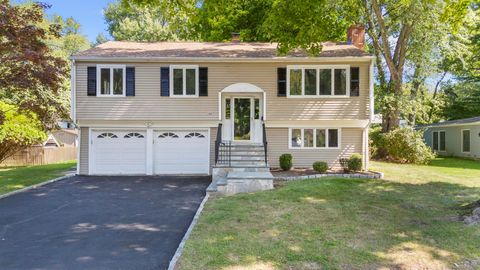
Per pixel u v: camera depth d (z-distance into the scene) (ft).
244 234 22.16
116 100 53.67
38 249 21.22
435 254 18.56
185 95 54.29
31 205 33.42
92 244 22.13
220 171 45.39
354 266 17.34
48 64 44.19
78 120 53.31
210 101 54.44
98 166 54.90
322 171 50.72
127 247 21.54
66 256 20.03
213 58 53.42
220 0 37.91
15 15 42.50
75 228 25.76
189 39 99.45
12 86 43.27
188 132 55.52
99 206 32.96
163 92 54.08
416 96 73.26
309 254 18.69
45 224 26.81
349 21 72.54
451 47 67.92
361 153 55.11
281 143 55.52
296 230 22.82
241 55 54.95
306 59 53.16
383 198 31.99
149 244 22.11
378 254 18.66
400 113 74.74
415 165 63.46
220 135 50.90
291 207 28.94
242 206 29.81
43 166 71.67
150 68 54.03
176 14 40.29
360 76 53.72
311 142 55.57
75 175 53.78
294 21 37.22
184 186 44.21
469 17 59.62
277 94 54.39
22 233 24.54
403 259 18.03
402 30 71.61
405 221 24.39
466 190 36.09
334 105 53.93
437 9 56.80
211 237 21.66
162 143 55.42
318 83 53.98
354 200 31.17
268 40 83.15
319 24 37.73
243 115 56.44
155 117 53.93
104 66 53.47
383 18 72.13
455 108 110.83
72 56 52.13
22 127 70.33
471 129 80.59
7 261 19.30
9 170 62.18
